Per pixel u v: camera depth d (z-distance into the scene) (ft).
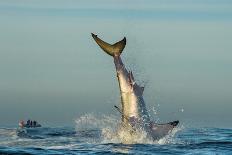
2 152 195.72
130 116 219.61
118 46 223.10
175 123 219.20
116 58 222.48
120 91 221.46
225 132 317.01
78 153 195.00
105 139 230.27
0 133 286.05
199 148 210.79
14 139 251.39
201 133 301.22
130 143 218.59
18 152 196.54
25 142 235.40
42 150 202.59
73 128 349.82
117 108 220.23
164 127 219.82
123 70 221.87
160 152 198.39
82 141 235.81
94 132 288.30
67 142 233.14
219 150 206.49
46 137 264.52
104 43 224.12
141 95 221.46
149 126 220.23
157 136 219.00
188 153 196.75
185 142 228.02
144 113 220.23
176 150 203.21
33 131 309.22
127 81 220.84
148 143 218.18
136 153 195.31
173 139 233.96
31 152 196.95
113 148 207.51
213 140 244.42
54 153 194.90
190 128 348.38
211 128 361.51
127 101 219.82
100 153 195.21
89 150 203.00
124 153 195.42
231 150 207.00
